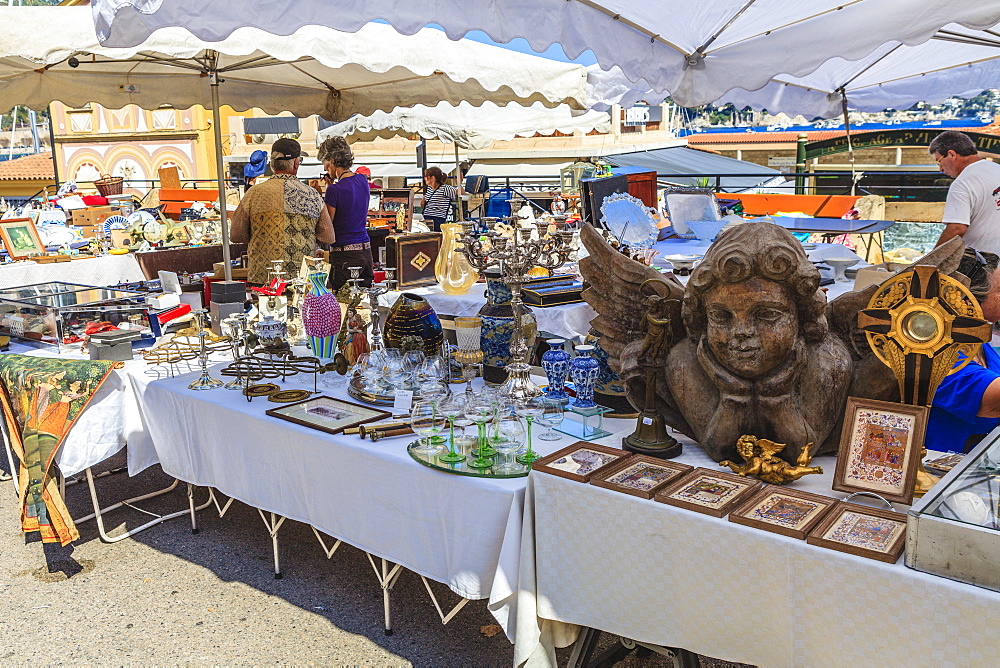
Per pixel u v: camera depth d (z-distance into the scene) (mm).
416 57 3986
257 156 10023
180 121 18266
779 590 1680
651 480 1963
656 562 1873
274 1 2396
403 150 16109
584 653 2246
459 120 8953
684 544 1813
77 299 3818
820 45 3482
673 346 2184
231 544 3424
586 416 2402
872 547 1568
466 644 2670
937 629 1479
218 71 4641
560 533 2043
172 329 3859
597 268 2264
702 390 2107
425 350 2871
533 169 15922
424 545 2311
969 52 5844
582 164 10266
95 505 3422
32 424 3057
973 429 2189
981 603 1419
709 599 1803
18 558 3342
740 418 2016
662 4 3217
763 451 1993
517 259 2375
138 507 3828
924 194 8352
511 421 2215
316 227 4570
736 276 1902
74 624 2820
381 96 5789
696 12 3393
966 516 1480
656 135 18422
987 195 4445
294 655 2615
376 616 2842
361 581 3096
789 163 21844
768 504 1813
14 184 22953
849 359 1985
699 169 15195
